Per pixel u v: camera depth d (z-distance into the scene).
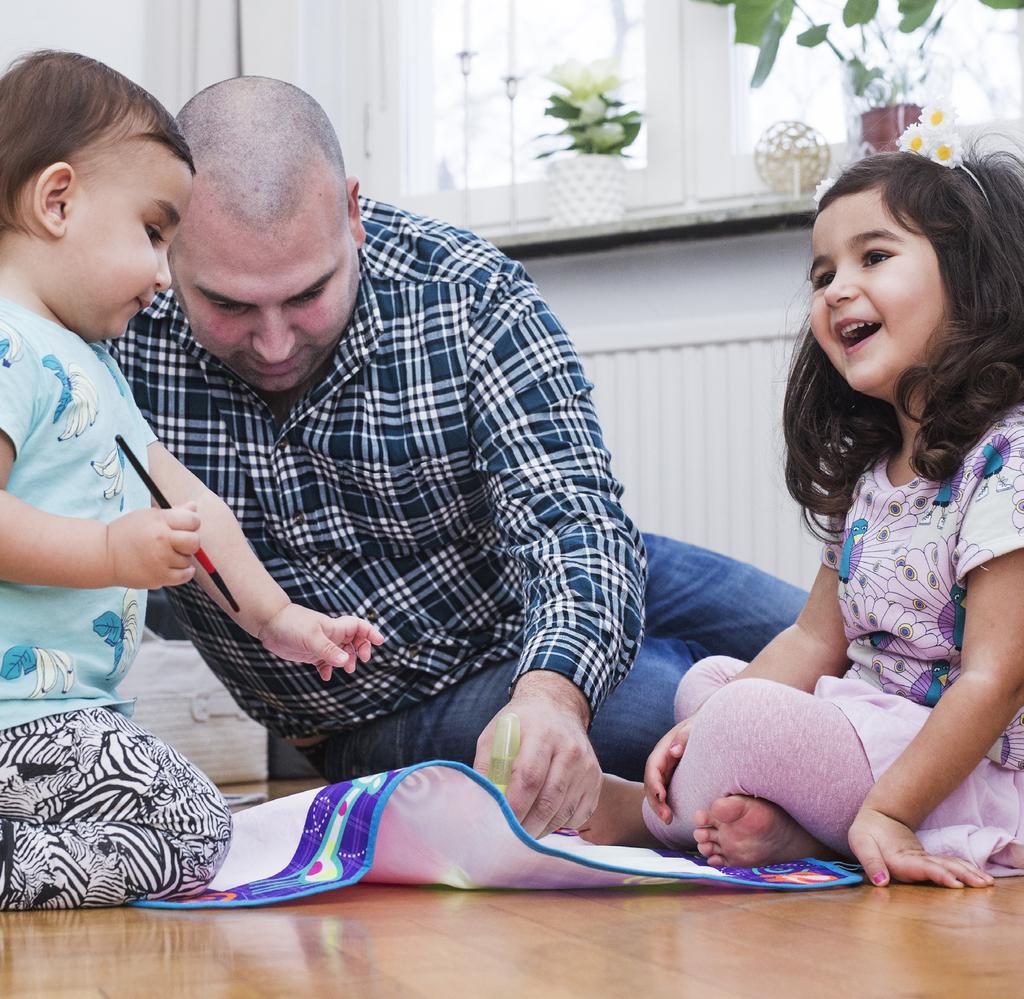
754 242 2.42
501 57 2.79
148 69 2.72
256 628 1.19
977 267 1.19
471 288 1.44
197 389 1.43
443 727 1.47
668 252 2.48
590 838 1.22
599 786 1.05
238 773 2.23
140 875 0.90
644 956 0.67
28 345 0.97
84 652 0.99
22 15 2.60
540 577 1.27
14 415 0.94
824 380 1.33
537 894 0.92
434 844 0.92
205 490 1.20
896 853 0.98
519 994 0.59
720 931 0.75
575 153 2.63
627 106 2.66
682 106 2.60
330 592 1.46
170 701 2.13
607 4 2.70
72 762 0.94
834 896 0.91
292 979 0.63
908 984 0.60
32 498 0.97
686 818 1.13
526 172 2.75
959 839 1.02
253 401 1.43
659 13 2.62
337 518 1.44
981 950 0.69
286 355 1.30
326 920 0.81
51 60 1.06
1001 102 2.38
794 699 1.07
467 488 1.44
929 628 1.15
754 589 1.76
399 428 1.41
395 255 1.47
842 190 1.25
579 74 2.54
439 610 1.47
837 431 1.32
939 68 2.25
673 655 1.64
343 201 1.31
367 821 0.92
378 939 0.73
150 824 0.93
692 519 2.40
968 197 1.21
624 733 1.46
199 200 1.23
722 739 1.07
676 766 1.17
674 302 2.47
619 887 0.95
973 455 1.13
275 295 1.25
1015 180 1.25
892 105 2.22
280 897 0.88
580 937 0.73
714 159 2.57
